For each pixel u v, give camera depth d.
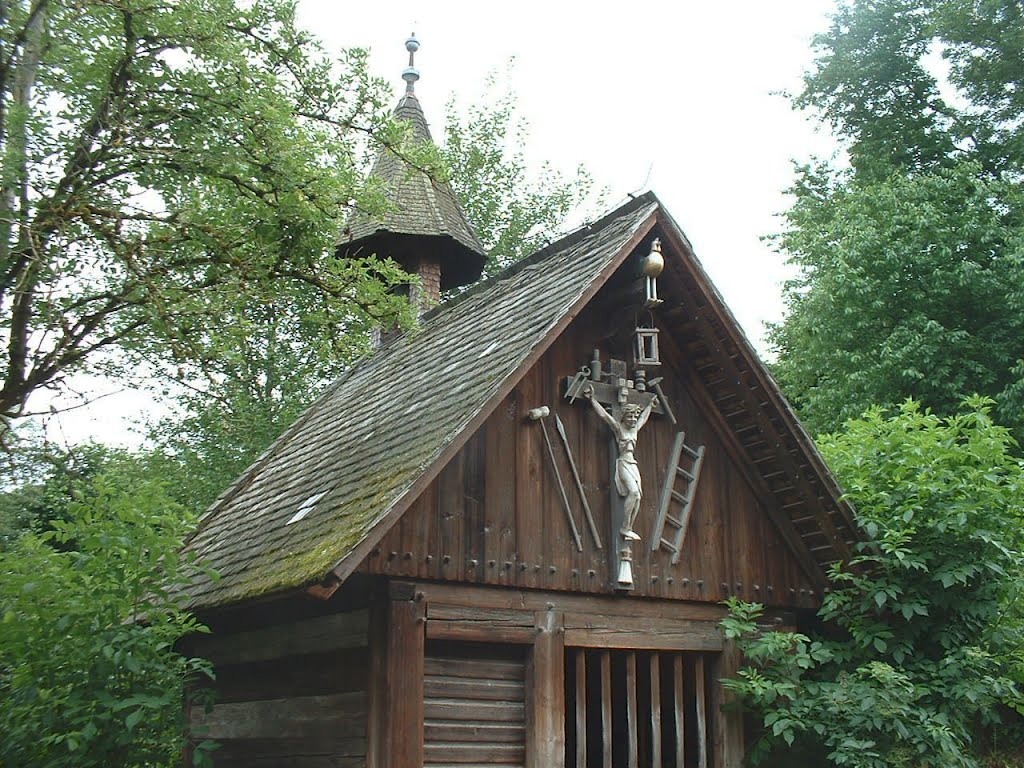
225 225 10.50
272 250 10.39
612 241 10.55
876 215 23.33
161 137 10.01
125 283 9.93
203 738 11.48
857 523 10.98
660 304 10.41
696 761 11.44
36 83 10.02
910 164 26.69
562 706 9.62
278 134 9.91
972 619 10.88
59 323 9.74
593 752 13.02
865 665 10.76
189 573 12.02
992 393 21.72
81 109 9.98
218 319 10.30
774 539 11.53
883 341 22.58
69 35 9.95
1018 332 21.97
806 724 10.12
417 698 8.77
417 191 17.17
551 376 10.32
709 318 10.82
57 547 21.95
